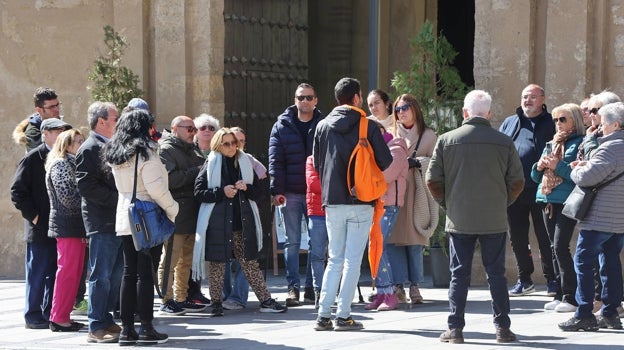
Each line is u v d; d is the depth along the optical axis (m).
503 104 35.78
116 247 26.91
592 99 28.27
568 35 34.62
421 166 31.36
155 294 35.06
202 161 31.84
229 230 30.61
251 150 41.75
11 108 41.88
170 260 30.58
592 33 34.47
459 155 25.12
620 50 34.25
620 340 25.44
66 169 28.33
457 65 48.28
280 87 42.97
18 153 41.81
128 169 25.75
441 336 25.61
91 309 26.86
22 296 36.50
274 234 36.62
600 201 26.36
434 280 36.09
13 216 41.94
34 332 28.77
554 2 34.84
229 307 32.12
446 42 35.81
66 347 26.22
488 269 25.45
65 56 41.19
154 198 25.81
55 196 28.39
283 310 31.33
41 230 29.33
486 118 25.56
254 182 31.53
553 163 29.22
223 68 40.03
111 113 26.94
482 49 36.19
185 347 25.84
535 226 32.72
